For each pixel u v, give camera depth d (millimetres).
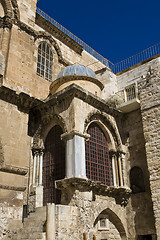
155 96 21047
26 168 19328
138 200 20953
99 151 21078
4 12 22266
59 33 28688
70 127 18953
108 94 27828
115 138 22766
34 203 19219
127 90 24266
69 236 15328
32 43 23234
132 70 28359
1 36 21469
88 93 20469
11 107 19734
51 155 20703
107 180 20875
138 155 22312
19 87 20781
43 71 25281
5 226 16578
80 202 16906
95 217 18078
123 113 24312
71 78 23125
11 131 19219
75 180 16797
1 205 16875
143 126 21078
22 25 22531
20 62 21531
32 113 22359
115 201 20781
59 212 15312
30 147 21297
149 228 19578
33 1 25062
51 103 20922
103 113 22156
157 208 18078
